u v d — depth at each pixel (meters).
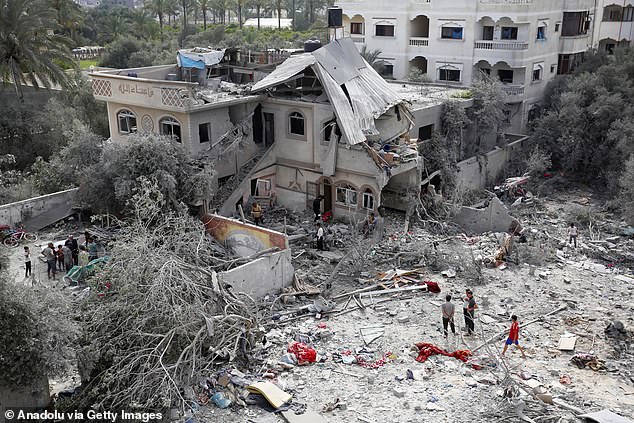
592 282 24.69
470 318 19.92
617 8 53.97
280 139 31.89
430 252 25.89
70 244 24.59
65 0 60.97
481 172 38.12
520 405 15.75
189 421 15.24
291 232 28.69
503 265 25.91
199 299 17.67
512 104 46.19
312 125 30.36
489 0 46.41
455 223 30.92
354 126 28.47
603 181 39.56
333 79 29.61
